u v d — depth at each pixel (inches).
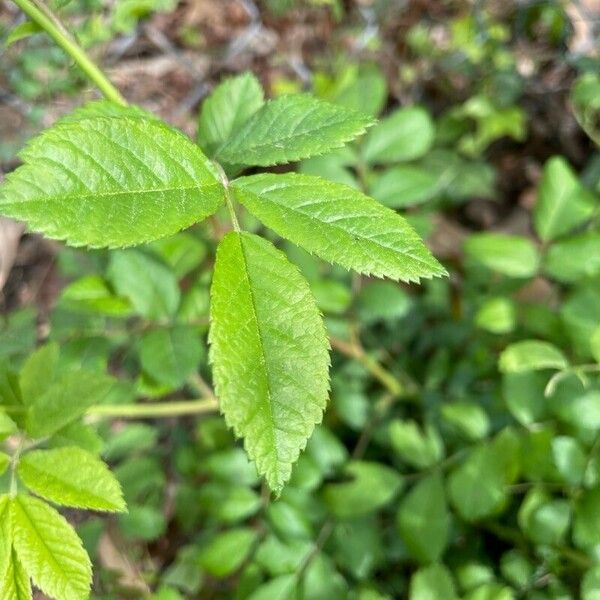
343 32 17.3
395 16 17.3
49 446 6.6
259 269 5.2
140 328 9.0
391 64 17.3
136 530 9.8
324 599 9.0
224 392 4.8
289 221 5.3
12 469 5.9
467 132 15.9
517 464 8.6
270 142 6.0
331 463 10.1
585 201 9.7
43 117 12.2
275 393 4.9
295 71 17.5
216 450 10.6
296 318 5.0
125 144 5.2
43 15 7.0
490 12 15.6
